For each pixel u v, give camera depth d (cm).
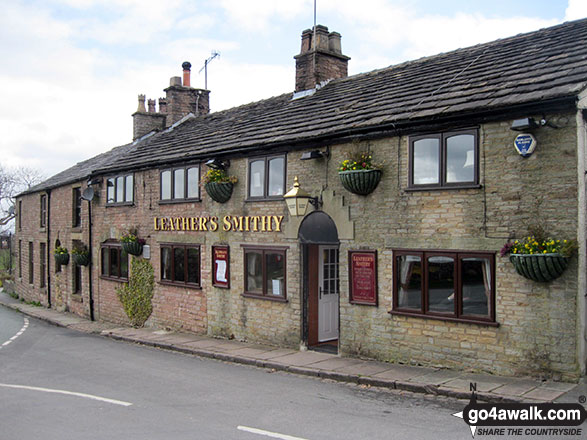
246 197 1334
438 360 947
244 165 1345
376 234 1042
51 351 1384
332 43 1578
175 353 1305
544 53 1005
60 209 2441
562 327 804
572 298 795
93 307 2067
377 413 732
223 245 1406
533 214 836
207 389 902
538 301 827
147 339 1470
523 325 843
